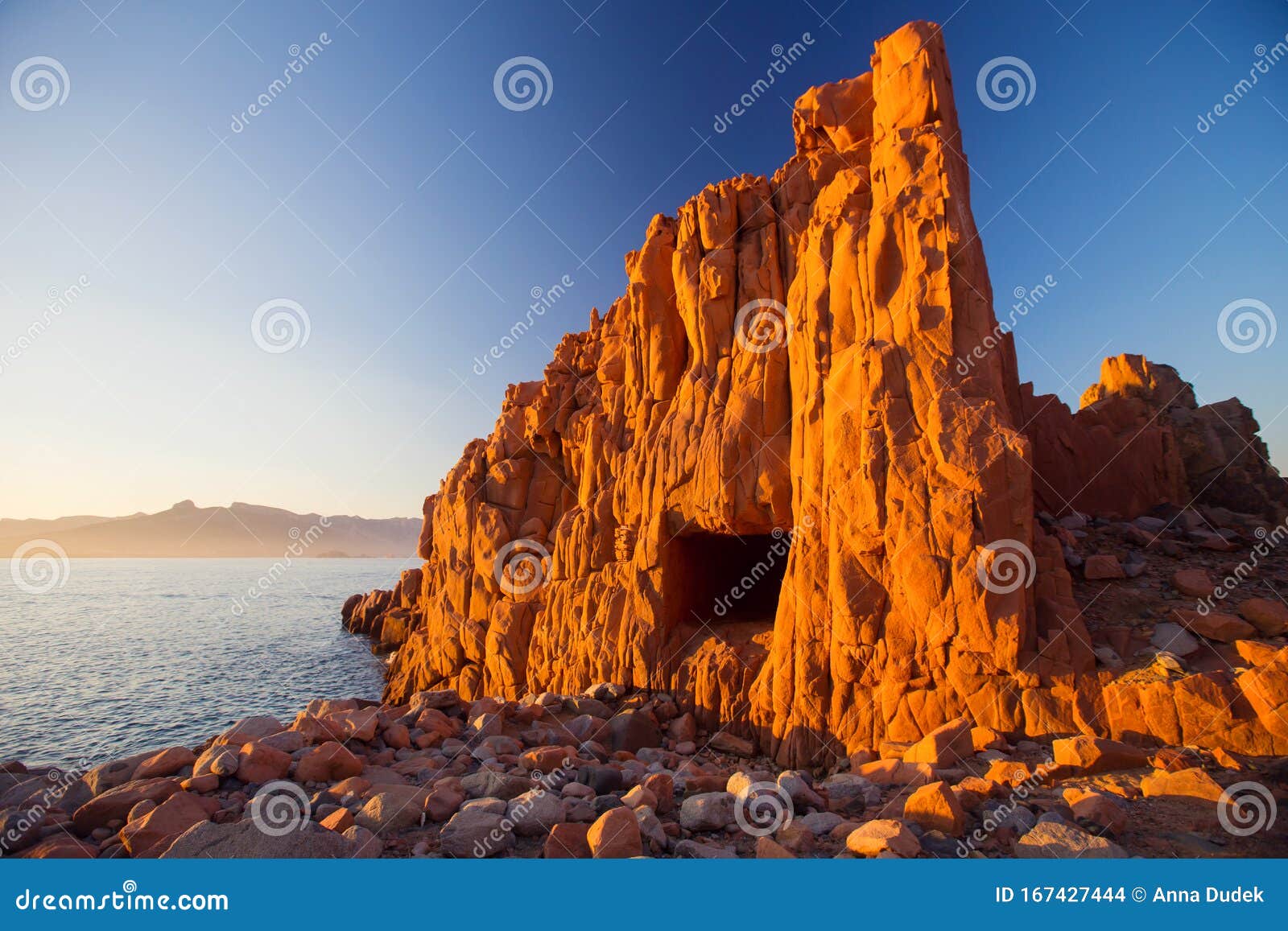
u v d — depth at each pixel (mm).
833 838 7844
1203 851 6879
